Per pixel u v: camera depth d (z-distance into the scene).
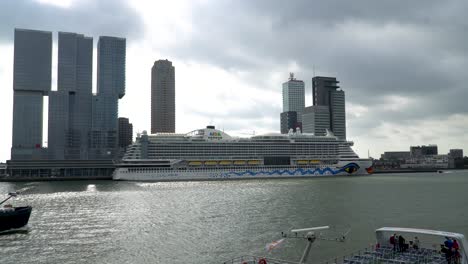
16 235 77.75
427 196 140.50
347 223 86.06
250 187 185.62
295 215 97.06
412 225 83.50
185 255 62.50
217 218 94.25
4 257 62.47
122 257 61.97
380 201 125.12
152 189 179.62
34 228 84.25
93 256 62.66
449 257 46.03
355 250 63.09
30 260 60.81
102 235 77.00
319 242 68.94
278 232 77.62
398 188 176.50
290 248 65.12
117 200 133.62
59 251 65.81
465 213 99.25
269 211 104.12
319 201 125.31
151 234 77.38
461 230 78.56
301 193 152.25
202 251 64.69
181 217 96.19
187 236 75.25
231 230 80.12
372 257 48.81
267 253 62.38
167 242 70.81
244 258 59.41
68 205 121.38
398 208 108.38
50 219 95.19
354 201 124.94
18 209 87.56
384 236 53.75
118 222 90.44
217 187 188.00
